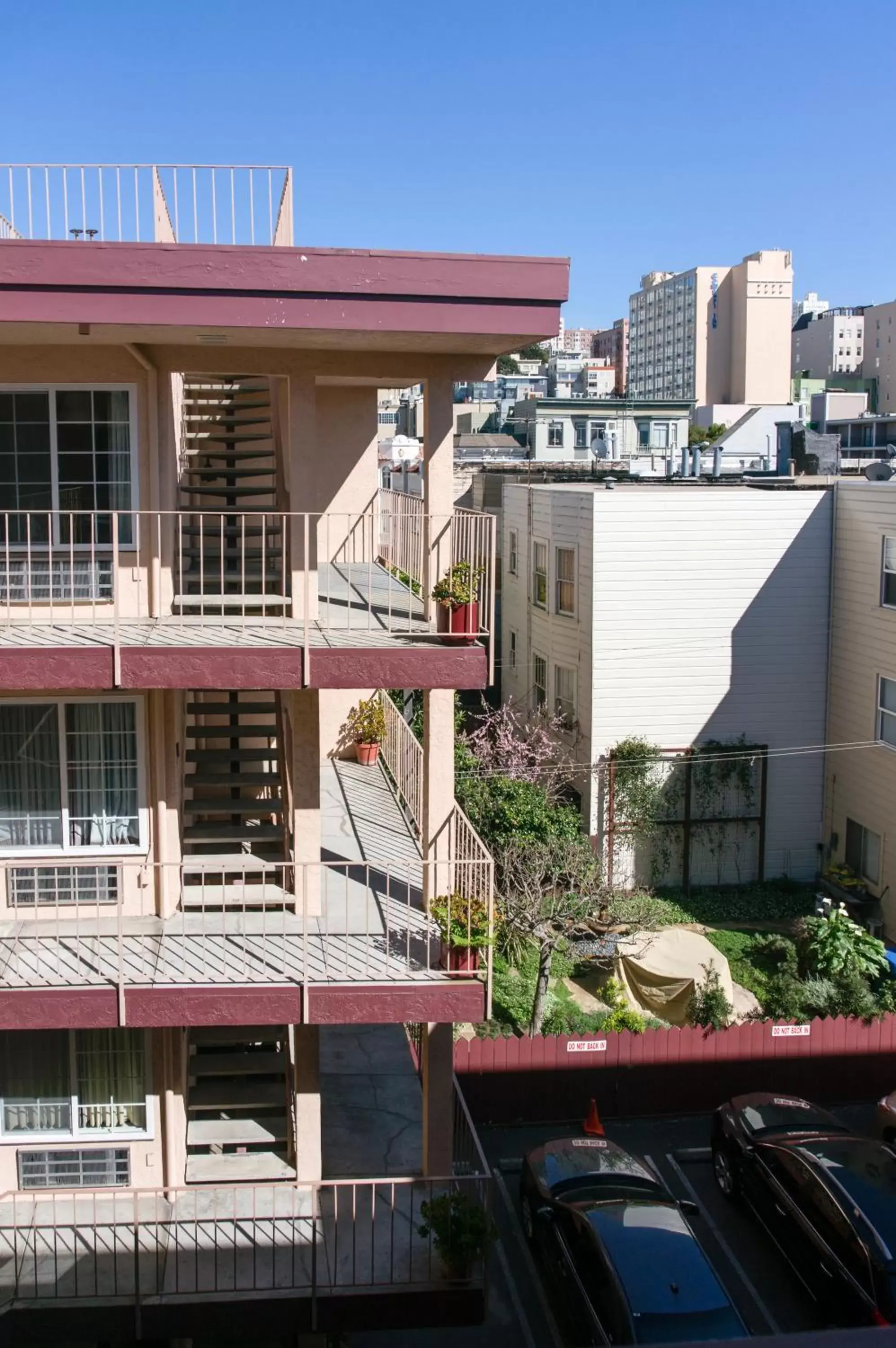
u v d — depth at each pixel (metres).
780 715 26.78
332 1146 13.12
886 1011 20.88
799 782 27.00
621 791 26.05
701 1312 11.93
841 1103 19.39
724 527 26.06
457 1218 11.02
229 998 10.91
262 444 15.06
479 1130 18.53
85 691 11.91
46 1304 10.73
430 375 12.02
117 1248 11.47
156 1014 10.88
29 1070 12.18
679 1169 17.34
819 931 22.23
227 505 14.57
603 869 25.62
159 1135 12.27
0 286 9.95
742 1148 16.00
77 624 11.88
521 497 32.06
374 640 11.64
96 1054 12.19
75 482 11.95
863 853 25.91
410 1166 12.77
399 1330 12.10
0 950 11.62
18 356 11.62
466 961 11.23
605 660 26.16
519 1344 13.48
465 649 11.08
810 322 162.12
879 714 25.02
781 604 26.44
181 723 12.72
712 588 26.22
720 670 26.47
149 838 12.23
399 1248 11.49
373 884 13.30
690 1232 13.12
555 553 28.72
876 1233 13.20
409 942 11.57
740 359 138.88
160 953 11.56
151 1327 10.78
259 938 11.90
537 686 30.69
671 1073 18.91
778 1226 14.91
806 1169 14.68
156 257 10.06
